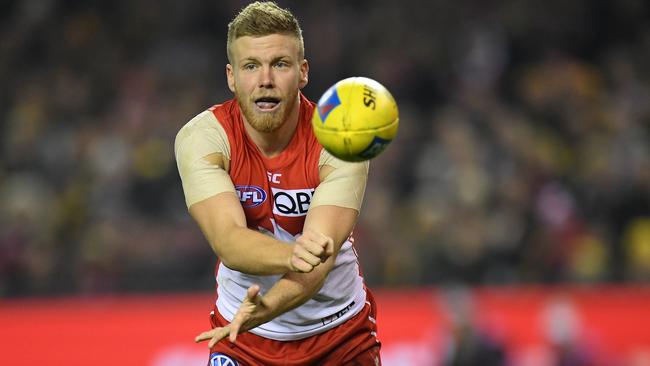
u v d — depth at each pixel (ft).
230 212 43.32
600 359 100.63
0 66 166.09
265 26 43.21
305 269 39.29
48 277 127.85
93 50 168.96
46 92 161.58
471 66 161.58
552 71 161.68
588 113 153.89
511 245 129.59
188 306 104.06
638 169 138.41
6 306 106.01
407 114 155.12
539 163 139.33
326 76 162.81
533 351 104.88
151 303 105.40
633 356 104.94
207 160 44.70
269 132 44.47
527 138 144.97
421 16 168.96
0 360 99.91
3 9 174.29
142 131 150.61
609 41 168.86
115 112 157.89
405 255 127.75
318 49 164.35
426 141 148.56
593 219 132.98
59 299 117.19
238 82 44.01
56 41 170.09
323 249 39.37
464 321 95.35
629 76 162.30
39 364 99.81
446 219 131.75
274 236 46.80
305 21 168.25
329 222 43.70
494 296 109.70
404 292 118.62
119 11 173.88
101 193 141.18
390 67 161.89
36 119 156.35
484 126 148.97
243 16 43.98
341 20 168.45
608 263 128.06
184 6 172.14
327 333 49.57
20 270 129.39
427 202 135.95
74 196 141.79
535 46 165.89
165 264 130.41
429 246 129.18
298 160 45.60
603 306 107.96
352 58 164.66
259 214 46.32
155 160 144.87
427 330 103.35
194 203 44.11
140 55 169.68
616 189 135.03
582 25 168.25
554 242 128.77
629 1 169.17
